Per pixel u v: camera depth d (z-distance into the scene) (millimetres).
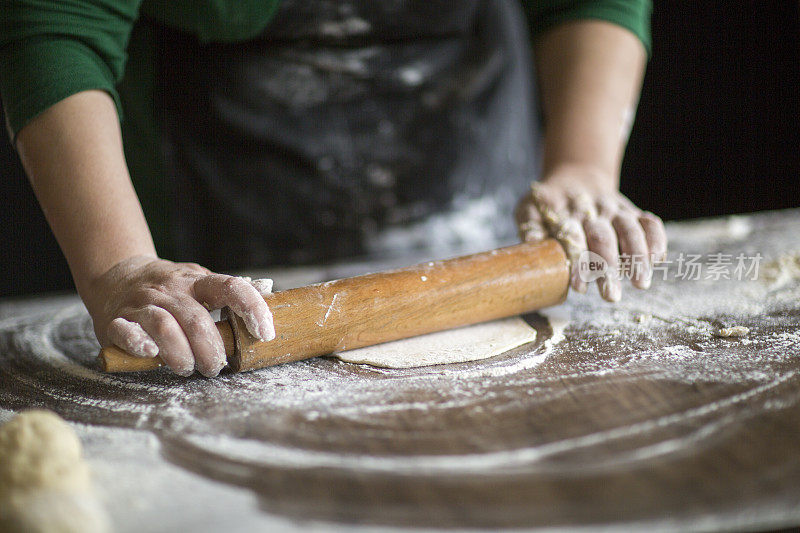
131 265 895
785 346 888
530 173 1787
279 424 741
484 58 1575
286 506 573
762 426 671
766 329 957
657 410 722
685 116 2908
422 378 858
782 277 1176
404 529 538
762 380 780
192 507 577
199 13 1260
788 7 2654
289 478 620
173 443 706
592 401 757
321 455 663
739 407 715
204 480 623
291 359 904
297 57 1440
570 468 615
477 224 1633
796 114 2777
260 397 820
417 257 1523
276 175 1528
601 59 1347
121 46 1085
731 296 1105
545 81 1417
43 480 570
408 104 1531
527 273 994
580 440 667
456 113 1561
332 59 1452
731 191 2934
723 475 590
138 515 567
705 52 2809
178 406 807
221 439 709
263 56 1434
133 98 1478
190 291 844
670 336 957
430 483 602
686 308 1066
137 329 788
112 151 967
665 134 2945
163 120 1492
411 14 1453
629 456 631
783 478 581
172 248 1604
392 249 1604
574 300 1147
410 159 1562
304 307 880
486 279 975
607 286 1015
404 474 621
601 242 1020
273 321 859
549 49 1414
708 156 2932
